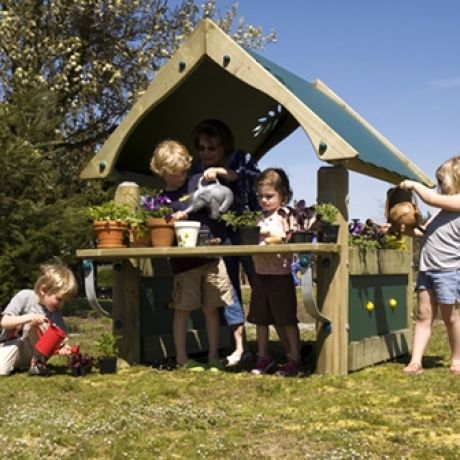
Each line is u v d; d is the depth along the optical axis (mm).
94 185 14398
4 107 11570
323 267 5434
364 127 7117
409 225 5824
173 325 6273
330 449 3309
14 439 3547
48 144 12109
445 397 4535
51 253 11141
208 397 4633
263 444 3402
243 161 6477
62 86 17188
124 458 3182
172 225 5645
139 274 6266
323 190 5418
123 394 4746
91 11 18391
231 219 5512
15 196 11492
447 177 5645
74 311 15867
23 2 17531
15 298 5875
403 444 3408
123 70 18922
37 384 5121
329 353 5418
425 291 5691
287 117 7648
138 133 6582
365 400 4410
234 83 6660
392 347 6551
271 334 9258
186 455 3223
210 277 5996
